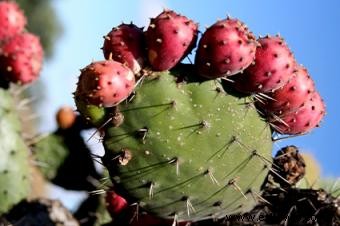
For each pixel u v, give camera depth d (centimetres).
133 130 112
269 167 118
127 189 114
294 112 117
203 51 109
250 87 113
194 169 113
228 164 114
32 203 161
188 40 110
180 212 117
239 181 116
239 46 108
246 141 115
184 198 114
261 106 116
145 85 111
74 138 169
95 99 108
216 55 109
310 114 118
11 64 167
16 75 168
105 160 114
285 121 118
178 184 113
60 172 168
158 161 112
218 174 114
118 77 107
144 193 114
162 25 109
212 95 112
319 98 120
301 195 120
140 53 111
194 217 119
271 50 112
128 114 111
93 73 107
